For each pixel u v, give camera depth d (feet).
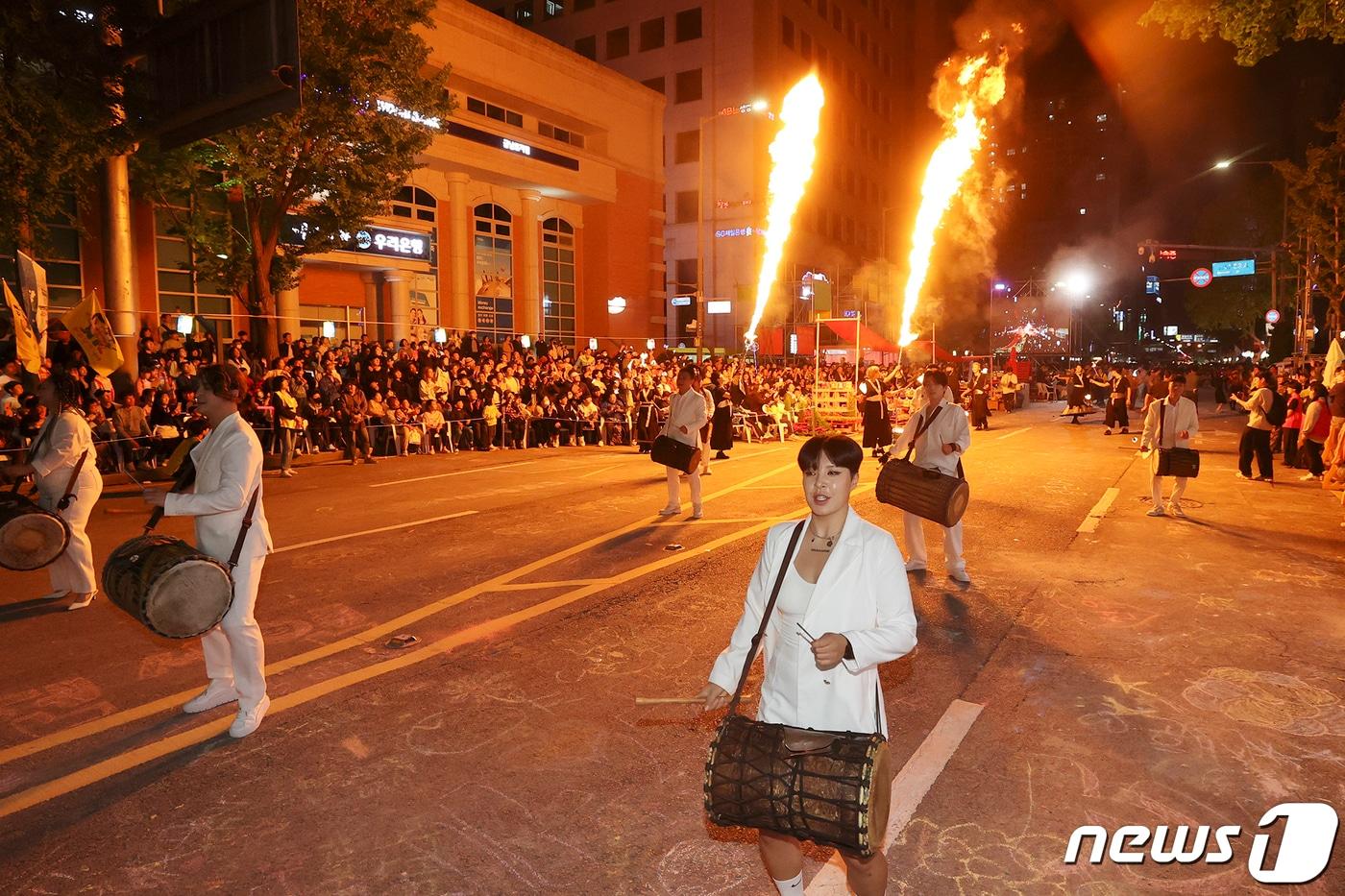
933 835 11.18
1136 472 47.47
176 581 12.80
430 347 68.18
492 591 22.40
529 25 180.34
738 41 156.04
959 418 23.20
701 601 21.52
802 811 7.63
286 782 12.54
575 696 15.61
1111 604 21.54
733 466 52.08
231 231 58.03
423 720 14.60
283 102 33.37
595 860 10.61
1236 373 104.78
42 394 20.70
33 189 39.65
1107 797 12.15
